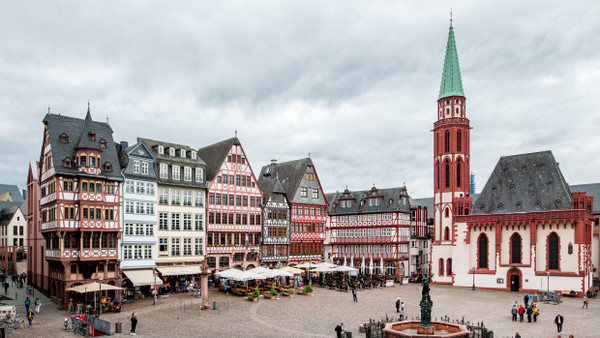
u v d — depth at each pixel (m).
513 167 66.75
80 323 31.84
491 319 39.09
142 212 50.78
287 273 50.62
